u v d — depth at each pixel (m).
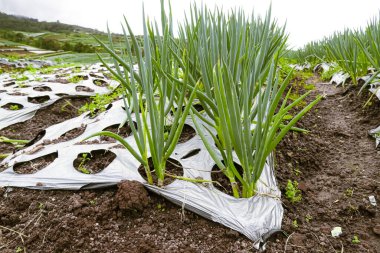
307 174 1.89
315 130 2.48
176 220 1.40
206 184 1.53
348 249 1.30
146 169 1.50
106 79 4.61
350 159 2.02
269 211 1.39
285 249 1.28
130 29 1.42
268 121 1.34
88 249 1.28
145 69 1.44
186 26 1.96
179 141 1.95
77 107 3.44
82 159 1.80
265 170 1.65
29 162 1.86
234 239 1.31
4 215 1.48
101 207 1.45
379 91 2.59
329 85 3.83
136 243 1.29
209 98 1.60
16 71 6.06
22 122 3.01
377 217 1.48
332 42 4.30
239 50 1.70
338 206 1.57
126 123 2.18
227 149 1.34
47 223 1.40
